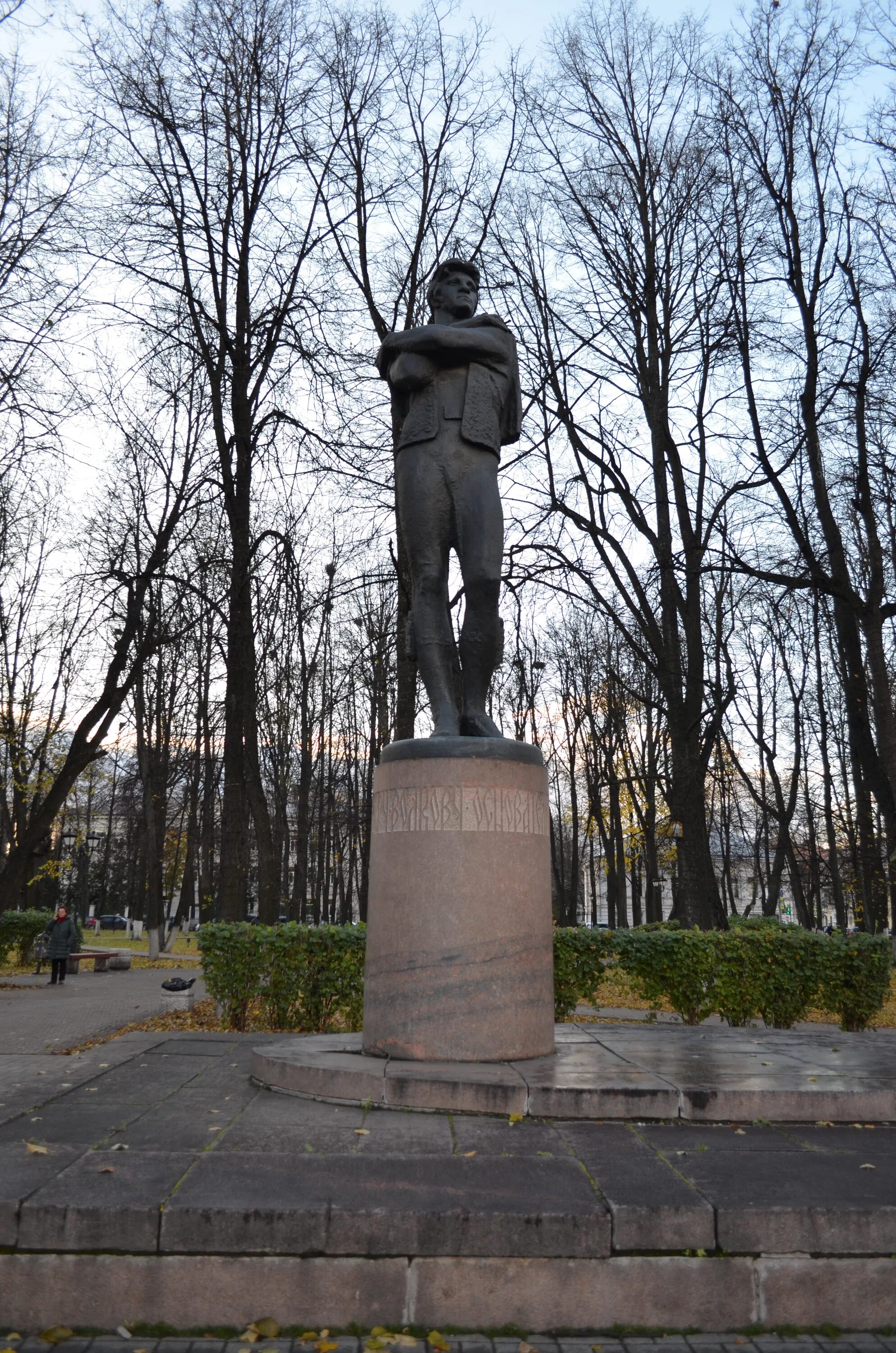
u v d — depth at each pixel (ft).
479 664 21.65
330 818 122.93
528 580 55.42
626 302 60.13
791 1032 25.00
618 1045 20.99
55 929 69.26
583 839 162.61
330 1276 11.04
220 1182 12.14
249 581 54.90
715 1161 13.38
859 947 38.99
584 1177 12.58
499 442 22.63
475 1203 11.55
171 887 142.00
